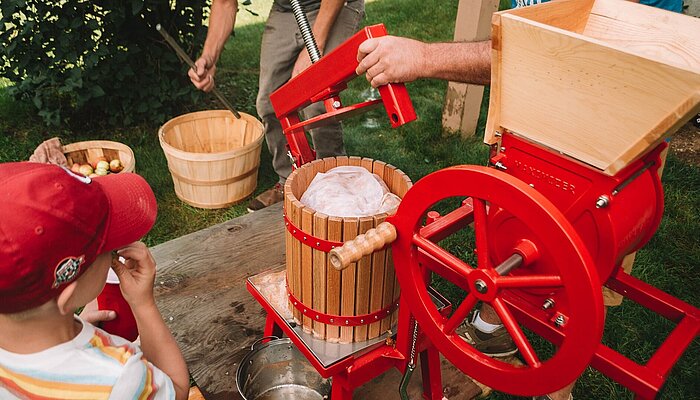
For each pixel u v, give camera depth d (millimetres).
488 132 1294
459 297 2516
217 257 2488
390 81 1448
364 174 1646
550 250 1033
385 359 1610
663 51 1393
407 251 1310
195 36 3852
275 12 2807
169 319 2143
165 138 3062
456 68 1457
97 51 3537
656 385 1160
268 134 3057
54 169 930
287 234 1577
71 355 949
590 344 1030
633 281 1455
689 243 2902
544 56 1092
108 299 1414
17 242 837
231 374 1935
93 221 938
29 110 4070
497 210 1250
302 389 1859
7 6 3357
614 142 1057
